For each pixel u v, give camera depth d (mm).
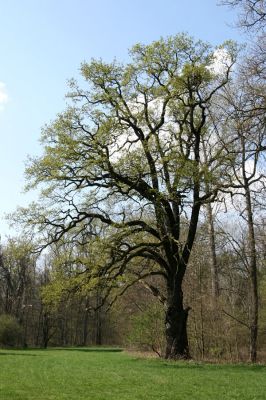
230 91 25312
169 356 26281
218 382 17734
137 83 26156
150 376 19062
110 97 25375
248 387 16719
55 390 14906
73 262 25578
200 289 32094
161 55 25547
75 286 25297
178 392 15398
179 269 26547
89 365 23750
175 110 27422
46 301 25688
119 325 48250
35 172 25422
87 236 26219
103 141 25188
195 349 29922
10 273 60125
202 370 21516
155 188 25922
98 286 25266
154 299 34281
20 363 24203
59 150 24812
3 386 15234
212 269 32281
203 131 27781
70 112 25594
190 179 24578
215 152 25688
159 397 14422
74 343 75750
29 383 16203
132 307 38000
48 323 64250
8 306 61500
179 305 26516
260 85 16688
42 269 65375
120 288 28219
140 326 33844
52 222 25672
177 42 25422
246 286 36094
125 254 25391
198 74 24922
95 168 25250
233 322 29938
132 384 16812
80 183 25656
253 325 27938
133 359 27781
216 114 26266
